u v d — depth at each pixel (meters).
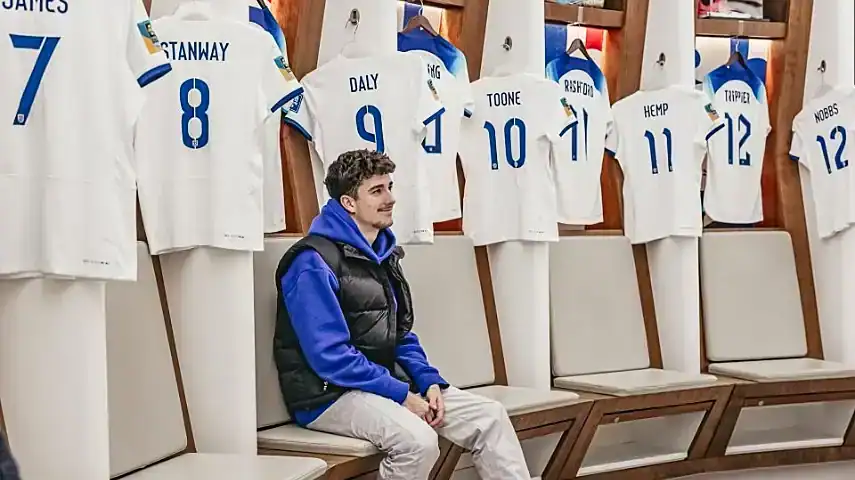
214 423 3.08
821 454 4.58
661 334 4.70
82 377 2.44
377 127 3.82
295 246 3.12
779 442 4.53
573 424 3.87
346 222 3.15
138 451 2.74
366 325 3.14
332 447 2.98
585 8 4.66
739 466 4.45
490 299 4.29
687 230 4.61
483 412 3.18
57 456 2.41
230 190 3.09
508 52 4.31
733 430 4.48
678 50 4.67
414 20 4.16
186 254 3.12
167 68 2.58
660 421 4.44
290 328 3.18
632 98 4.75
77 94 2.43
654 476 4.25
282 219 3.68
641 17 4.76
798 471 4.56
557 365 4.32
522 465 3.18
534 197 4.23
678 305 4.64
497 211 4.28
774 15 5.15
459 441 3.19
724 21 4.95
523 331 4.23
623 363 4.49
